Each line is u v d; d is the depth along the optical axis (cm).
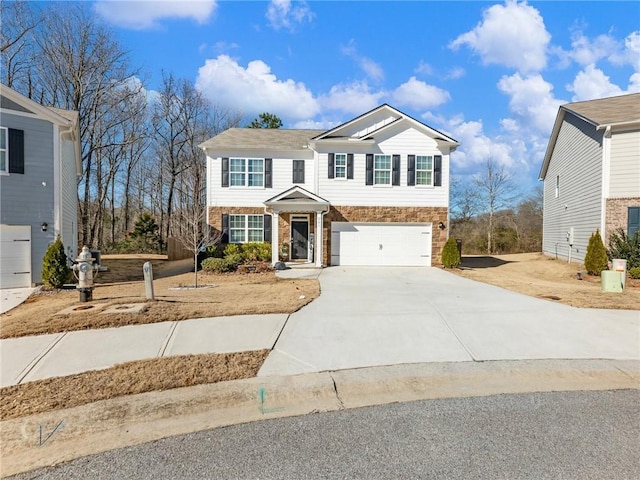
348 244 1844
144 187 3647
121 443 343
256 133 2170
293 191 1775
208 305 842
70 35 2570
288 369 513
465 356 564
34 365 514
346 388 460
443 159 1847
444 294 1016
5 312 893
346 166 1844
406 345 607
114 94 2861
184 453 326
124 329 659
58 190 1340
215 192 1961
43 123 1313
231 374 492
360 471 298
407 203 1845
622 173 1506
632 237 1444
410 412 400
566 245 1991
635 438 344
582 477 287
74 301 942
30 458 320
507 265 2025
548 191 2330
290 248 1922
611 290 1066
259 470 302
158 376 479
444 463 307
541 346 602
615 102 1805
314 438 349
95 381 464
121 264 2128
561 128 2067
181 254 2480
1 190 1242
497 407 410
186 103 3506
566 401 423
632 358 554
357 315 774
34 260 1295
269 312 777
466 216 4019
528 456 316
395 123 1823
